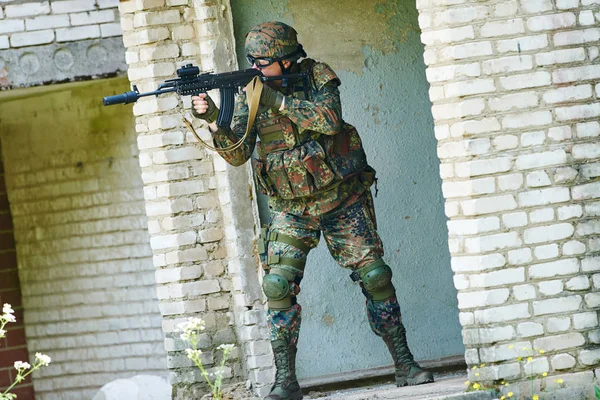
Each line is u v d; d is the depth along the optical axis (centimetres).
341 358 1582
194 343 1241
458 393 1251
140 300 2120
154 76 1510
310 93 1333
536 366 1259
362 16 1600
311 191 1327
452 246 1282
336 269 1591
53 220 2164
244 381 1524
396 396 1316
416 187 1605
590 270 1270
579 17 1274
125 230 2122
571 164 1270
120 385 1897
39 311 2180
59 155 2152
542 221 1267
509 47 1264
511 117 1264
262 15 1566
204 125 1527
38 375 2181
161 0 1516
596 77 1275
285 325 1341
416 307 1600
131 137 2106
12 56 1912
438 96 1275
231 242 1519
